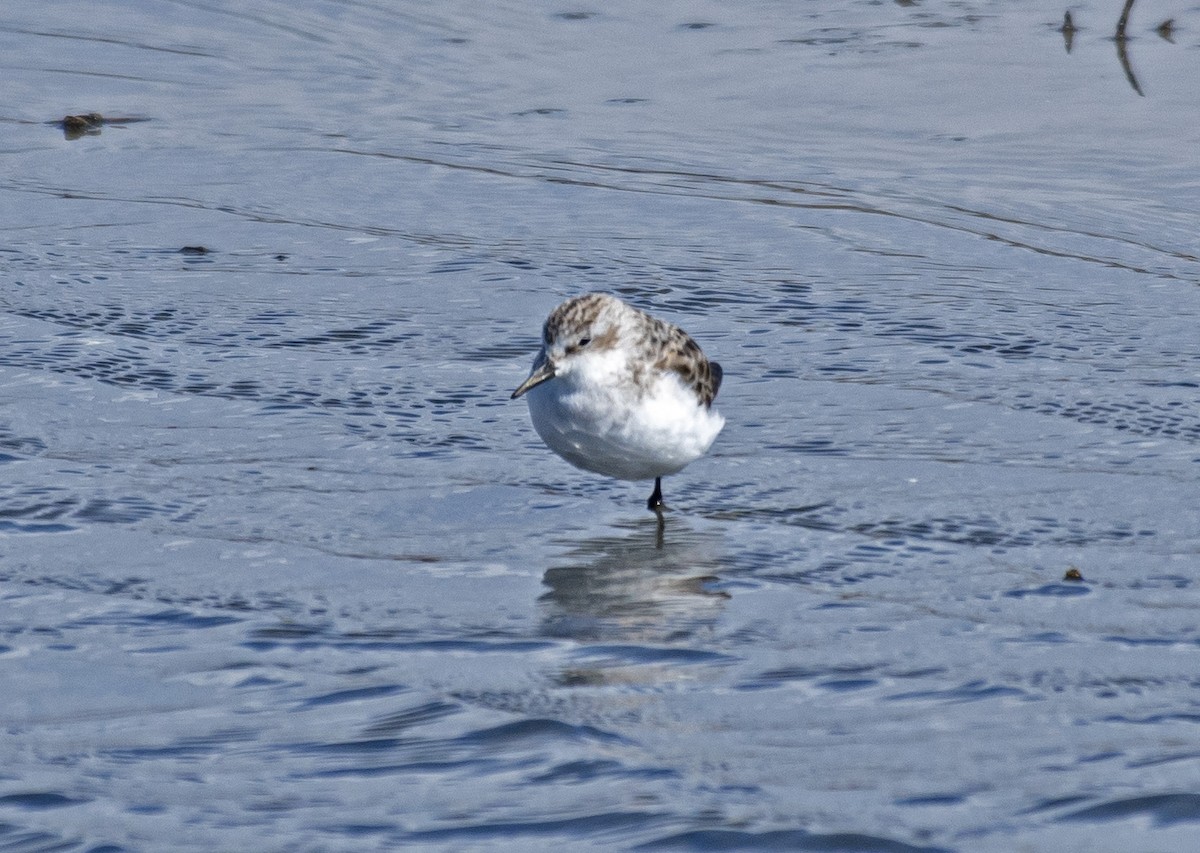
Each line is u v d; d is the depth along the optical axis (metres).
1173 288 15.68
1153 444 11.84
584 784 6.99
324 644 8.52
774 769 7.13
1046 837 6.54
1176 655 8.40
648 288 15.57
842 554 9.96
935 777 7.05
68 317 14.35
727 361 13.68
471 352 13.85
